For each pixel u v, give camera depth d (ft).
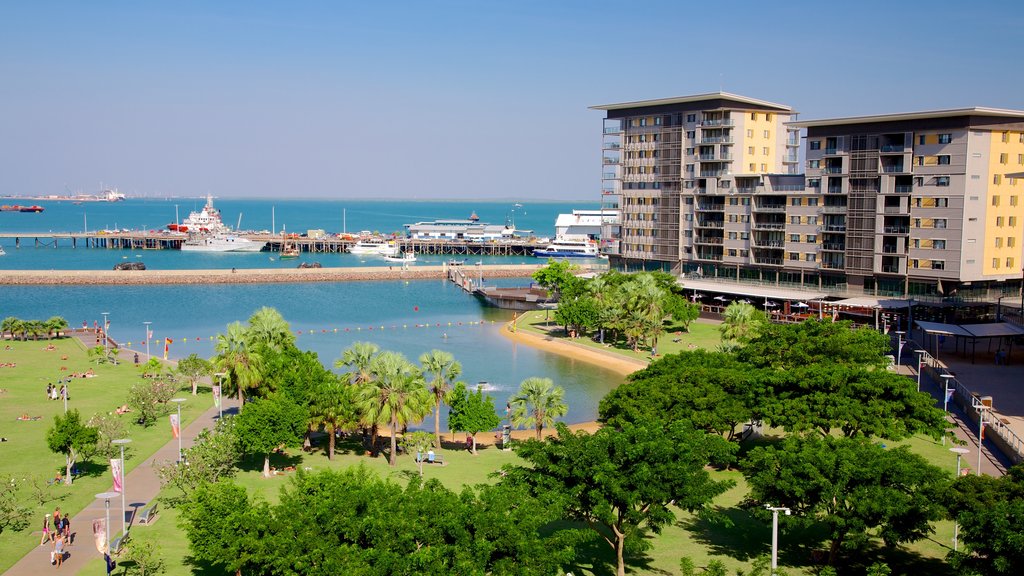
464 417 292.40
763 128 643.04
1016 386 349.61
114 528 206.80
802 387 262.26
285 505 171.01
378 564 150.71
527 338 555.69
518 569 156.25
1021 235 514.68
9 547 194.29
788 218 580.71
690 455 189.98
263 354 333.21
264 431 246.27
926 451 276.00
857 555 194.49
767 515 186.39
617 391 276.62
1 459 262.47
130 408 333.21
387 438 318.45
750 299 597.11
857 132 531.50
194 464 228.43
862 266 535.19
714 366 301.22
